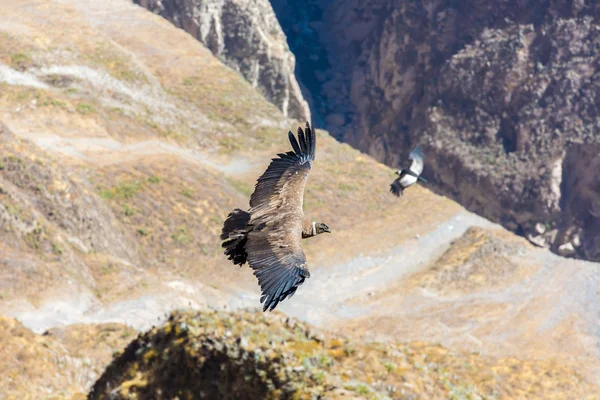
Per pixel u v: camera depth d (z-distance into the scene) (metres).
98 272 56.34
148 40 111.69
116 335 39.81
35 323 46.62
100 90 91.62
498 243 73.69
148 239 67.56
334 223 77.88
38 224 55.16
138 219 68.81
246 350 22.00
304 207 79.31
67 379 31.17
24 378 29.70
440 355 32.50
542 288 67.00
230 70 110.06
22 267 50.69
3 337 30.77
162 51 109.50
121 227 66.69
